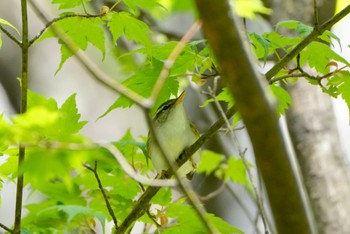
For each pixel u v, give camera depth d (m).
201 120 13.23
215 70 7.72
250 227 12.00
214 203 12.30
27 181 8.16
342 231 10.95
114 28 7.99
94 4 12.91
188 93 13.42
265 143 4.29
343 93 7.87
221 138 13.14
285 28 11.38
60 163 4.88
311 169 11.27
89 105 15.16
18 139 5.08
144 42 7.96
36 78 14.80
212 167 11.01
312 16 11.50
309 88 11.46
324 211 11.08
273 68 7.65
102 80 5.01
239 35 4.19
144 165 8.98
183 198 8.05
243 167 10.52
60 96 14.81
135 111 15.47
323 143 11.35
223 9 4.14
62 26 7.91
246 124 4.30
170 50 7.88
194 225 7.91
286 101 8.30
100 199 8.51
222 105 13.10
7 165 8.08
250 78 4.21
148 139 9.40
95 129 14.95
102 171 8.45
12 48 14.78
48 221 8.30
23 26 7.14
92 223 8.39
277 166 4.31
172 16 14.10
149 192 7.68
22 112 7.24
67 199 8.47
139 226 12.66
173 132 10.29
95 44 8.11
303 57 8.20
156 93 5.05
